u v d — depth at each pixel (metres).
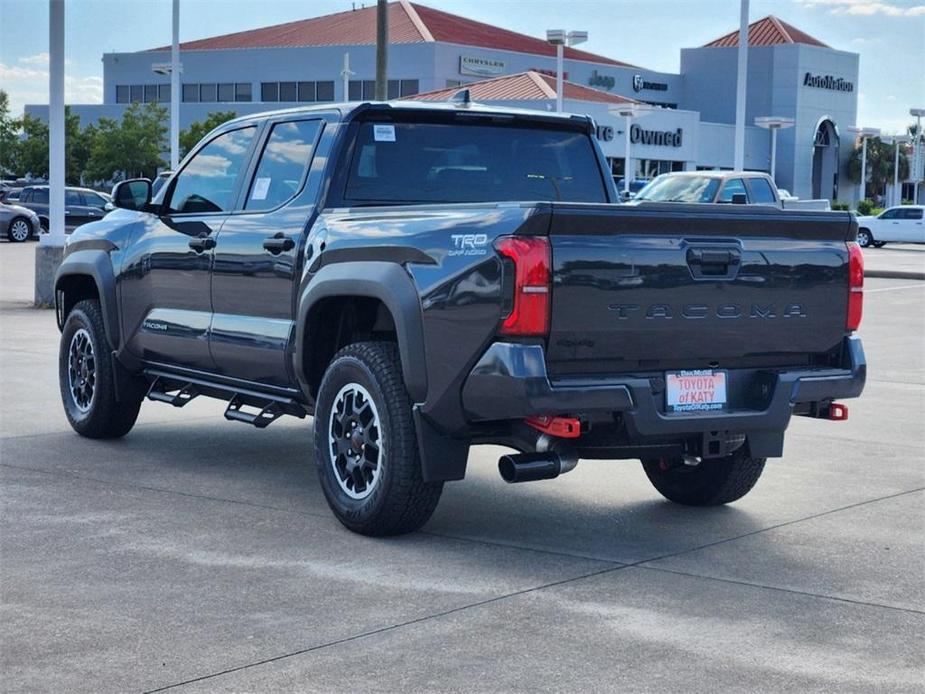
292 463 8.27
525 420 5.86
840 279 6.34
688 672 4.57
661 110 69.50
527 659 4.68
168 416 10.05
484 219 5.71
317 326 6.71
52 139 18.06
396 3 89.38
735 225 6.02
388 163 7.08
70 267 8.83
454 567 5.89
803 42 90.94
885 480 8.02
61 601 5.30
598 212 5.62
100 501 7.11
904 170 100.19
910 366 14.23
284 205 7.11
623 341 5.76
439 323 5.85
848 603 5.43
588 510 7.13
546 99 57.47
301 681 4.43
